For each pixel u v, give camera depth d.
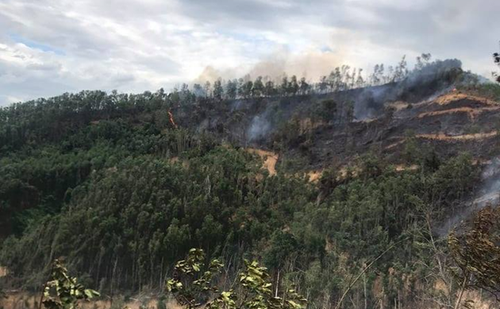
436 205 53.72
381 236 45.12
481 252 9.57
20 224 71.75
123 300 51.59
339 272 37.75
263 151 101.19
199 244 58.19
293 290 6.94
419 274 31.89
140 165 74.75
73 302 5.14
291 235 47.16
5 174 76.81
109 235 59.41
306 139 101.81
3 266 59.44
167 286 6.77
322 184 73.56
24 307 49.50
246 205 70.00
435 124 91.81
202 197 65.06
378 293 37.97
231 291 6.50
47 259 57.62
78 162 83.25
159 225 61.25
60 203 78.19
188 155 88.19
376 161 73.38
